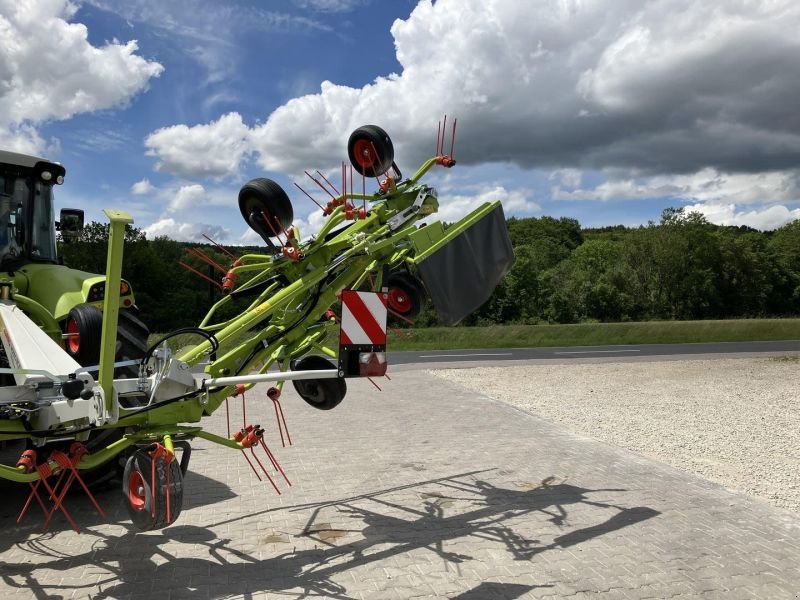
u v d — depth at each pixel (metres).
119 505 4.95
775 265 59.59
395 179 4.50
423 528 4.49
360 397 10.99
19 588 3.46
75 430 3.47
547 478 5.83
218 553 4.01
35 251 5.41
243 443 3.87
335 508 4.95
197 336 4.21
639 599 3.36
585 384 12.91
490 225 4.26
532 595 3.41
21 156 5.21
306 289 4.13
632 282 56.06
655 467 6.25
